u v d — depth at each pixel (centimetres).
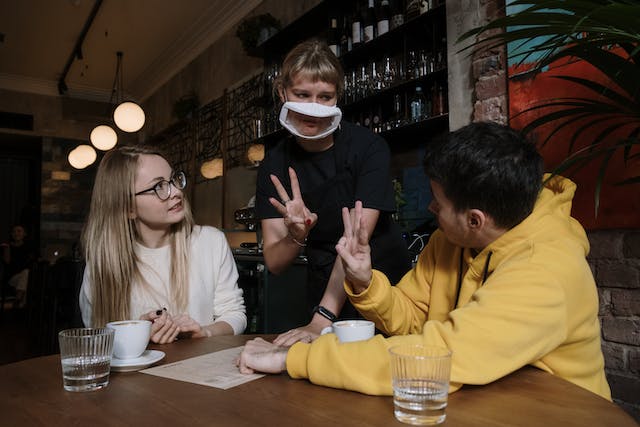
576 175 192
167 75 719
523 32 129
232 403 72
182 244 157
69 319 359
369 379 74
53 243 784
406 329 109
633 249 180
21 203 880
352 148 152
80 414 69
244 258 356
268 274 329
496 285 77
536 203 90
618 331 185
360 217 98
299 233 136
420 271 117
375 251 158
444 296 108
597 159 185
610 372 187
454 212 86
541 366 84
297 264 323
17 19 562
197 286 158
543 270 77
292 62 139
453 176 82
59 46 642
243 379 84
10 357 387
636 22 112
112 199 149
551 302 74
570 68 194
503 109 225
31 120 778
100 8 544
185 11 554
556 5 117
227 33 564
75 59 688
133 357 96
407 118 293
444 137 87
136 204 150
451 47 254
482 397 70
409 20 276
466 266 104
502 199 81
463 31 246
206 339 122
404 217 304
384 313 102
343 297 130
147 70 734
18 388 82
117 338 94
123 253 149
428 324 78
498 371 72
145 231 157
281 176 159
